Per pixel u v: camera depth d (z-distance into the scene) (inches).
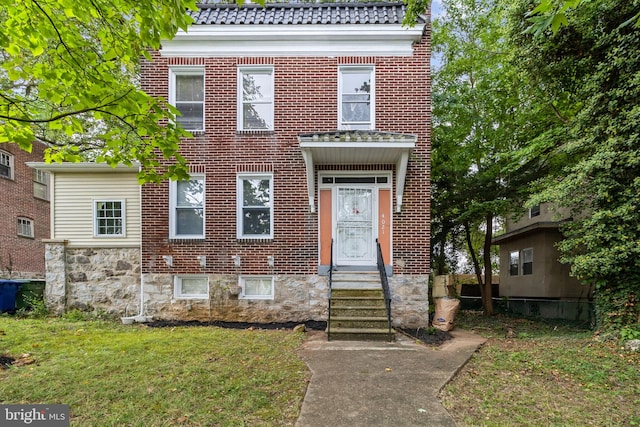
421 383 187.9
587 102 302.8
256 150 354.6
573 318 484.1
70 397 167.2
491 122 489.1
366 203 361.7
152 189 354.3
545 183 347.9
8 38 155.7
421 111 349.4
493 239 698.2
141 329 312.0
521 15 322.0
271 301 346.3
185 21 157.3
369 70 358.3
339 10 366.3
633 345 247.4
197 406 159.5
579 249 328.2
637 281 274.7
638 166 264.7
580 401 169.5
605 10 270.4
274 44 354.9
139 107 163.2
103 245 368.5
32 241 701.3
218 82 357.1
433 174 518.0
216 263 350.3
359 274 345.1
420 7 248.4
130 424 144.7
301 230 350.6
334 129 352.5
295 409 157.2
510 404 165.6
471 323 423.5
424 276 342.0
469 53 499.2
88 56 159.6
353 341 277.6
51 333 281.9
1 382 182.4
